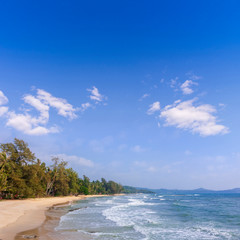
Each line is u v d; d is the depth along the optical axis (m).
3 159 53.16
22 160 59.09
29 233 15.59
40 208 37.66
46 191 83.44
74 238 14.95
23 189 56.97
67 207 43.66
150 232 18.16
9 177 54.28
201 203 66.31
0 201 47.12
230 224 23.50
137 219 26.50
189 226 21.77
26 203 46.28
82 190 149.50
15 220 21.20
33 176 62.00
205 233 18.25
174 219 27.23
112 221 24.31
